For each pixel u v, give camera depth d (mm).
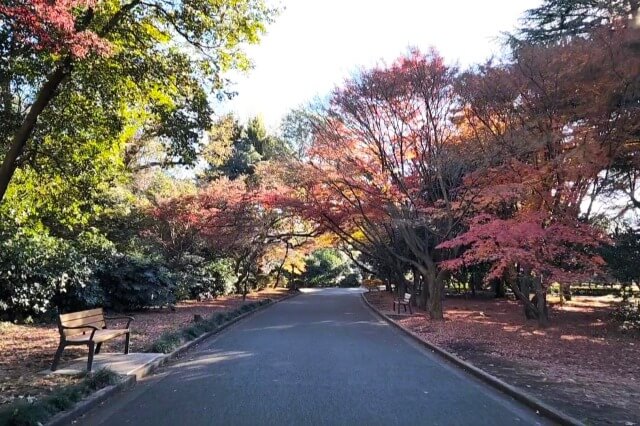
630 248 14969
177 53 11828
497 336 14195
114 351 10570
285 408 6551
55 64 9516
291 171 20500
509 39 17406
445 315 21000
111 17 10555
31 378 7898
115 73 10828
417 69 15820
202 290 28547
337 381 8234
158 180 27688
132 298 19062
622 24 12789
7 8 6863
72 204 13977
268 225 28031
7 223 14203
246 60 12680
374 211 19016
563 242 14711
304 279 57156
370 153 18016
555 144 14086
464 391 7738
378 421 6031
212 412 6363
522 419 6277
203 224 25406
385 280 43281
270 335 14484
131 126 14812
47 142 11562
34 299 14750
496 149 14672
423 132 16688
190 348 11844
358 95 16609
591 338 13914
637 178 16172
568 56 13195
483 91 14523
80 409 6266
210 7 11414
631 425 5762
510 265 17094
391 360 10438
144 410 6484
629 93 12914
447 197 17375
